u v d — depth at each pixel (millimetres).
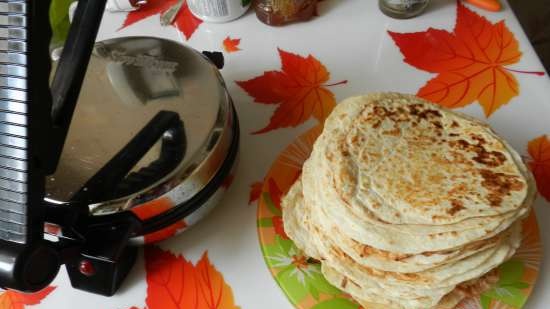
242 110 814
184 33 937
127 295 643
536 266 601
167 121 604
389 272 540
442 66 828
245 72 865
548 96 770
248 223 695
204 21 947
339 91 820
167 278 653
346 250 537
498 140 566
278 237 653
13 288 427
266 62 874
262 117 803
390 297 557
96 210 548
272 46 894
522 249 613
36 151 414
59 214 516
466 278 523
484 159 549
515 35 850
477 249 511
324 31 902
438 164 549
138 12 992
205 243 681
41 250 437
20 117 398
